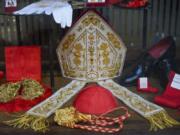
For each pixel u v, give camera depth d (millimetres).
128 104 1462
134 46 1962
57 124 1347
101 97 1411
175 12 1903
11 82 1668
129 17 1905
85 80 1627
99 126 1324
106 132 1294
